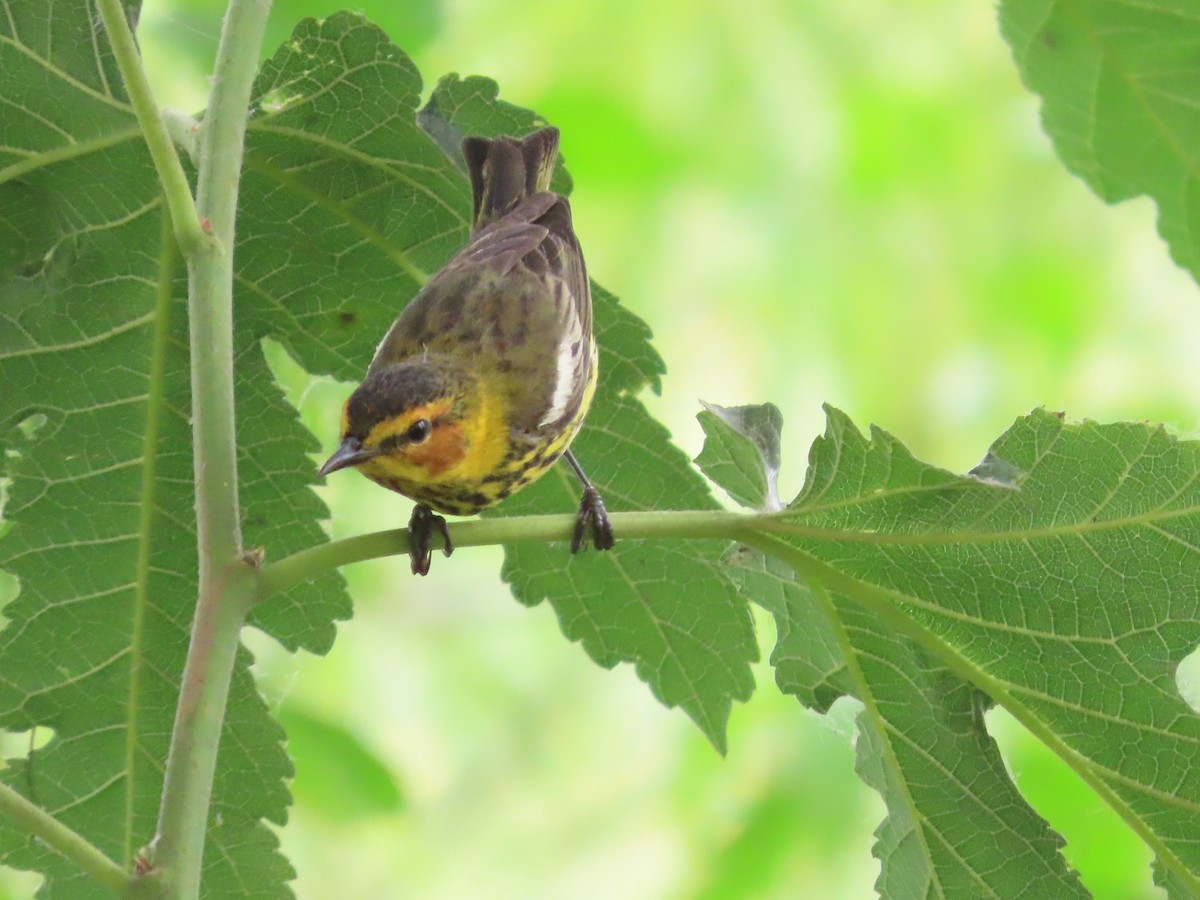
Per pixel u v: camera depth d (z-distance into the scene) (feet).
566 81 49.24
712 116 50.90
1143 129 32.78
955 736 24.91
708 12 49.96
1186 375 53.21
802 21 51.44
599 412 28.81
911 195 53.88
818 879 42.63
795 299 53.93
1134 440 21.80
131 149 25.52
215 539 19.36
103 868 17.31
